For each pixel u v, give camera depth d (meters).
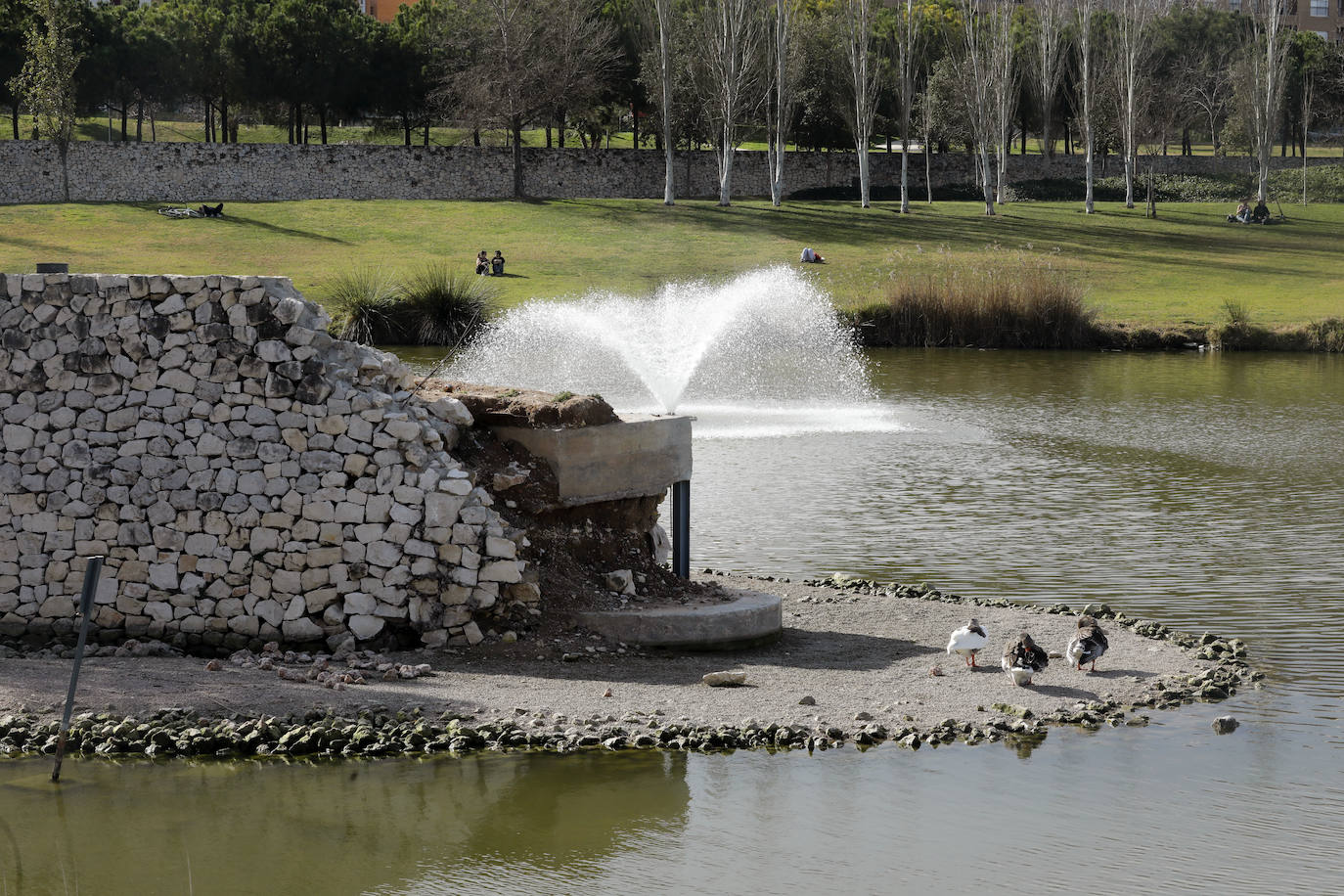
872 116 90.94
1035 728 12.13
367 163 88.19
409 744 11.49
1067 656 14.05
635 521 16.17
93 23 81.50
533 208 84.19
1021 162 107.31
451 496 13.83
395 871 9.33
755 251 71.69
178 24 84.12
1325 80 111.06
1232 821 10.19
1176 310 59.81
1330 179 105.06
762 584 17.58
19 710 11.95
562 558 15.12
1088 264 71.69
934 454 29.55
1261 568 18.86
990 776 11.04
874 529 21.59
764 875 9.25
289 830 9.99
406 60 89.25
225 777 10.95
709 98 91.12
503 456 15.12
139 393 14.11
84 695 12.32
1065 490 25.25
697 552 19.89
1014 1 105.94
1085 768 11.22
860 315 55.78
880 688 13.18
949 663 14.08
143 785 10.77
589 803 10.46
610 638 14.41
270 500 13.95
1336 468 28.03
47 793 10.59
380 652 13.83
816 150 104.06
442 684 12.95
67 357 14.17
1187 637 15.20
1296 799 10.59
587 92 86.88
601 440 15.29
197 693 12.47
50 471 14.22
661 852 9.60
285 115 94.56
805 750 11.59
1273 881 9.18
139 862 9.43
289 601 13.95
